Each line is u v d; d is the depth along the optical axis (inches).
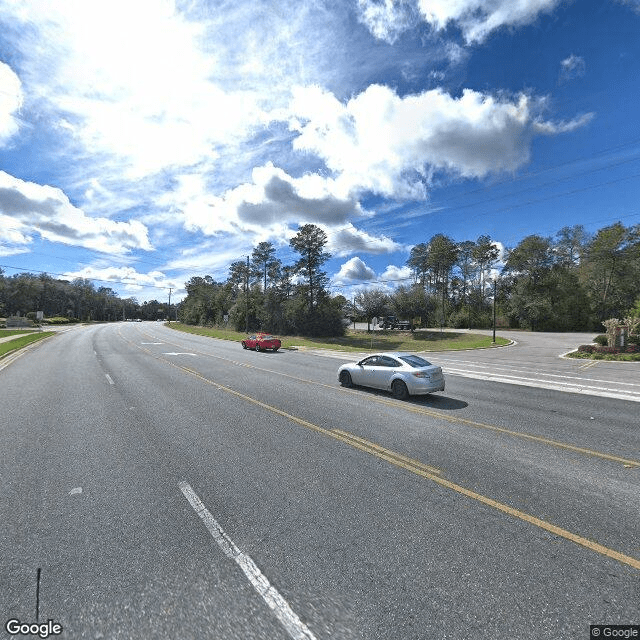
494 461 227.1
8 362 732.7
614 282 2276.1
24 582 119.9
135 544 141.6
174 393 439.2
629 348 888.9
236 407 370.0
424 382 402.9
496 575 123.6
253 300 2508.6
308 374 606.2
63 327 2596.0
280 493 185.0
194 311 3393.2
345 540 144.3
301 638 99.6
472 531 150.5
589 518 160.4
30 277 4478.3
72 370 629.0
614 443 262.2
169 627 102.7
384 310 2881.4
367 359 473.1
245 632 101.3
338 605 110.9
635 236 2194.9
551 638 98.6
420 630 101.4
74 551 136.9
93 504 173.6
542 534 148.2
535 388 497.4
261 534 148.6
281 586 118.8
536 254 2465.6
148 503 174.7
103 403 385.1
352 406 377.4
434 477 203.8
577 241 2915.8
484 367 744.3
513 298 2551.7
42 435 278.4
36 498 179.6
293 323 2223.2
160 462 226.1
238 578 122.6
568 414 348.8
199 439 270.1
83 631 100.9
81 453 241.1
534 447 253.4
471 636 99.3
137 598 113.3
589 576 122.8
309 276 2251.5
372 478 202.8
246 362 784.3
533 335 1899.6
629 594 114.5
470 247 3260.3
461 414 347.3
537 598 112.9
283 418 329.1
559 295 2448.3
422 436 278.2
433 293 3309.5
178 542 143.0
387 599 113.0
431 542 142.9
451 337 2082.9
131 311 6176.2
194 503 174.6
